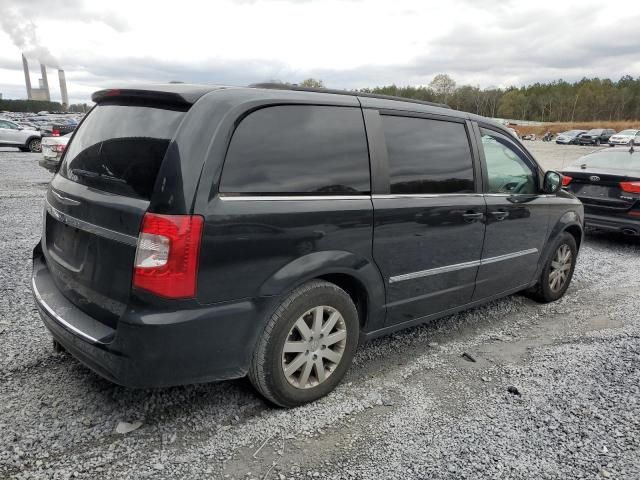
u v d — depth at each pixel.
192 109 2.46
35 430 2.60
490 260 4.03
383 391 3.20
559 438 2.76
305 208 2.71
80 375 3.15
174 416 2.80
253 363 2.72
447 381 3.37
